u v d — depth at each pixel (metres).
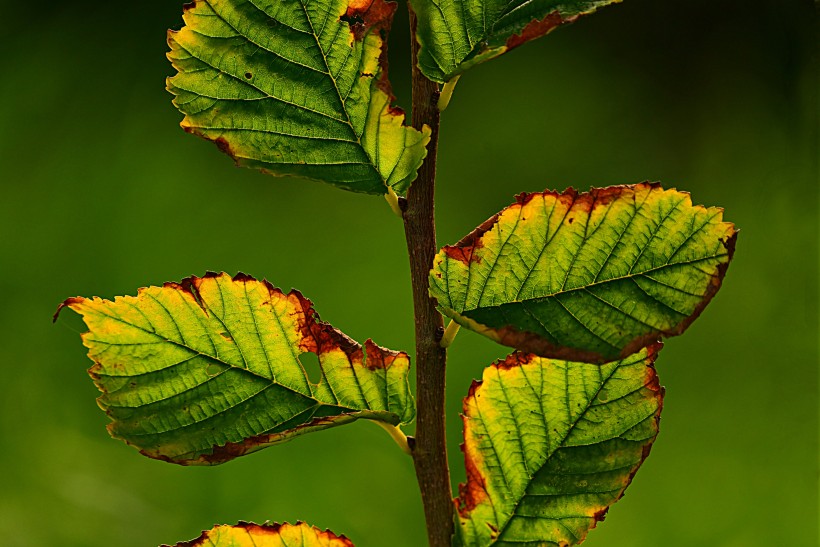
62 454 2.08
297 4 0.90
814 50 2.81
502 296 0.90
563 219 0.90
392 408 0.92
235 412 0.92
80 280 2.54
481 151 3.07
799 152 2.77
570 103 3.19
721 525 2.07
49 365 2.29
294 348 0.92
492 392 0.92
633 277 0.90
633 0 3.36
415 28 0.91
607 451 0.92
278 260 2.67
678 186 2.95
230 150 0.91
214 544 0.92
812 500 2.08
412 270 0.91
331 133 0.91
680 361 2.46
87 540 1.94
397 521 2.01
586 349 0.89
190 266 2.62
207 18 0.90
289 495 2.04
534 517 0.92
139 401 0.91
